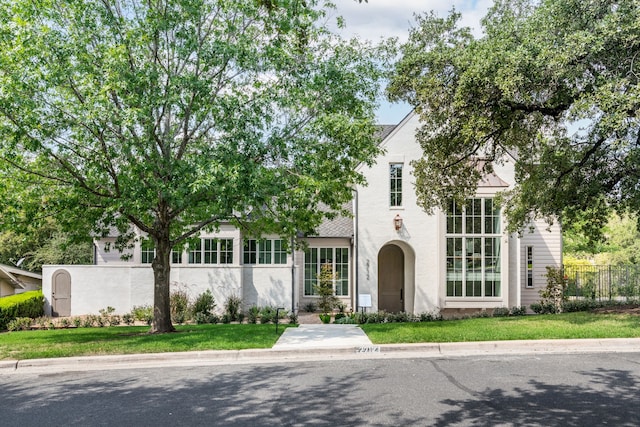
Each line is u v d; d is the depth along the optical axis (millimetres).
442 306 22719
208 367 10508
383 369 9852
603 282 26469
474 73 14164
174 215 15344
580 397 7746
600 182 16672
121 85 12188
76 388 9016
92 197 14414
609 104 12305
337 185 15266
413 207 23672
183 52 13164
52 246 32906
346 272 25734
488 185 22828
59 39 12711
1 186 12820
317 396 8047
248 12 13383
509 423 6605
